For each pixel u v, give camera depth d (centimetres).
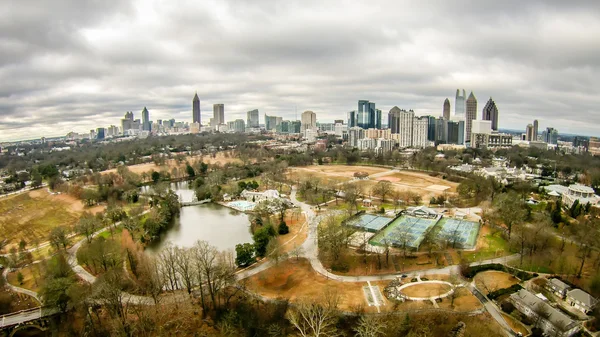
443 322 14512
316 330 13738
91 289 16788
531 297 15150
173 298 17238
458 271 18675
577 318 14650
